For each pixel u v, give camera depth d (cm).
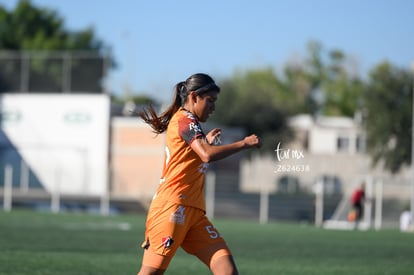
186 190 2055
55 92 13512
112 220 8744
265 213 11469
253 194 12225
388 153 16425
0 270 3397
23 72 13600
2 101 13625
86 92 13425
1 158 13412
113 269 3619
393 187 10938
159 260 2050
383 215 10431
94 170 12600
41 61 13525
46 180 12888
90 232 6469
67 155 13362
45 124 13500
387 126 16400
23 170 13250
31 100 13525
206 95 2075
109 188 12538
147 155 13425
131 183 13250
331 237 7056
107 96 13362
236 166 15700
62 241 5328
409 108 16325
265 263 4256
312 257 4778
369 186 10375
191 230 2094
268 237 6775
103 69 13400
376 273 3869
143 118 2136
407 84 16488
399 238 7138
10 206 11362
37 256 4091
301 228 8712
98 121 13350
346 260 4628
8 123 13538
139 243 5419
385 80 16588
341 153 19050
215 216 11975
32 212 10031
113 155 13600
